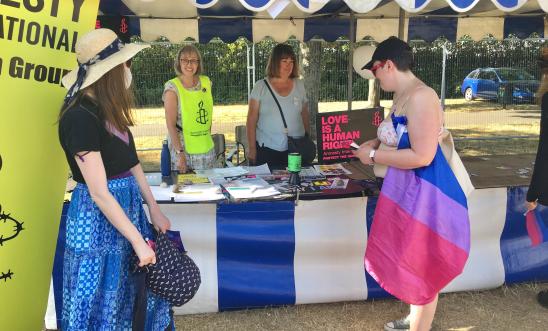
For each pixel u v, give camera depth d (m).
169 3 4.61
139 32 5.52
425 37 6.19
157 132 10.11
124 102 1.86
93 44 1.78
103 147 1.84
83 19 2.28
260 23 5.85
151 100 10.32
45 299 2.33
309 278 3.11
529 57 13.28
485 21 6.13
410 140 2.27
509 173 3.58
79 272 1.86
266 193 2.99
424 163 2.26
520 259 3.32
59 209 2.31
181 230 2.95
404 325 2.85
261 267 3.07
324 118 3.76
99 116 1.80
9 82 2.08
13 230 2.16
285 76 3.90
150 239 2.04
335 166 3.72
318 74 8.11
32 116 2.17
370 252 2.50
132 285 2.00
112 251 1.91
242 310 3.13
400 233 2.38
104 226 1.89
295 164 3.18
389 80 2.37
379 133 2.47
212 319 3.03
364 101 12.58
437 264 2.36
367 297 3.16
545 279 3.39
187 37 5.68
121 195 1.91
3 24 2.04
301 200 2.99
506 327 2.92
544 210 3.28
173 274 2.00
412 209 2.34
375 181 3.26
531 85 13.22
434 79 13.30
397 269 2.40
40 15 2.14
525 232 3.32
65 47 2.24
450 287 3.26
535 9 5.38
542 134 2.75
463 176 2.48
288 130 3.98
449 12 5.70
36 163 2.20
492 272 3.28
